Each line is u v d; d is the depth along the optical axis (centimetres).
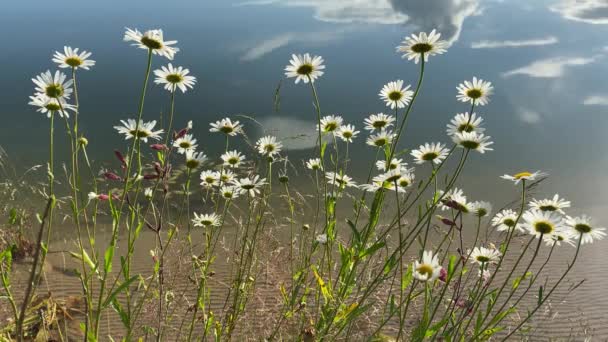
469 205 65
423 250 57
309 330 77
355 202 71
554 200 65
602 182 195
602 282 123
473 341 61
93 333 54
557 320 106
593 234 60
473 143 60
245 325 79
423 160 65
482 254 65
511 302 112
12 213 63
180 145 76
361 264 86
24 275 110
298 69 73
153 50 57
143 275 115
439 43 65
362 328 82
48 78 54
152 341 79
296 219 127
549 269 130
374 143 81
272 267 85
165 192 60
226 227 140
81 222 140
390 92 77
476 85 70
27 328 77
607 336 100
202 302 74
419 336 55
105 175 57
